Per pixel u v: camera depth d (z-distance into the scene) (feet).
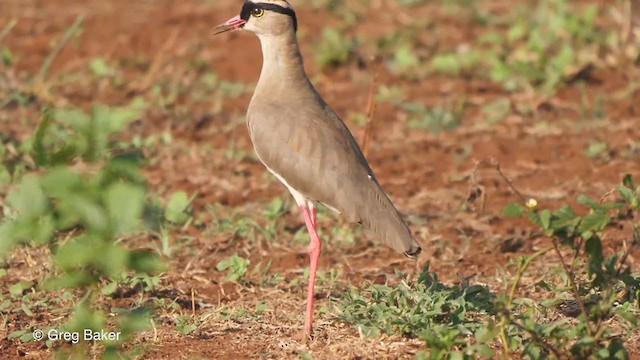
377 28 78.18
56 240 39.58
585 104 61.57
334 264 42.52
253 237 44.83
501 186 51.55
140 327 29.04
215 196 50.03
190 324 35.91
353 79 68.54
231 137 58.90
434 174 53.42
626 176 33.04
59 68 69.51
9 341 34.88
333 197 35.88
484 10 82.33
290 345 34.09
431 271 41.70
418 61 71.05
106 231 25.35
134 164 25.88
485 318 35.22
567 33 72.08
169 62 70.74
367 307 34.91
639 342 33.86
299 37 76.28
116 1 85.35
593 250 31.37
